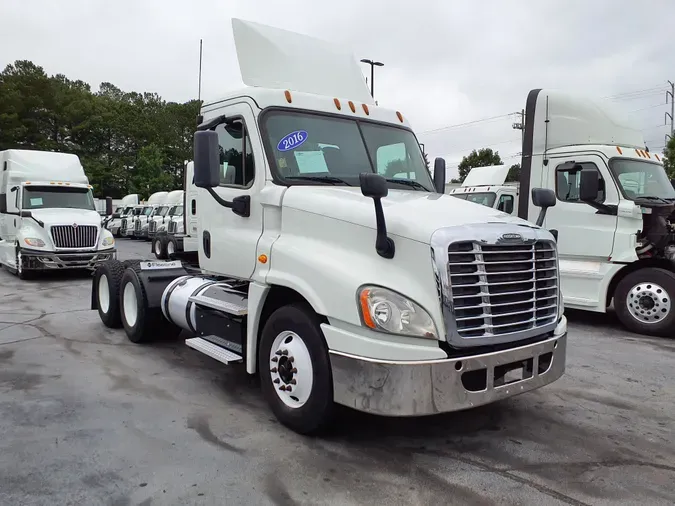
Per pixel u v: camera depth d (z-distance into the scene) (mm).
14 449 3793
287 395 4137
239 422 4324
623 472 3594
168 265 6922
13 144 57500
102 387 5160
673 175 27484
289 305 4125
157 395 4965
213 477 3426
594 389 5348
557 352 4043
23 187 13906
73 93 68938
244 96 4746
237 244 4734
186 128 71625
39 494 3201
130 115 66688
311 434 4012
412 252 3480
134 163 62031
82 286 12289
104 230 14281
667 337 7586
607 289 8023
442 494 3256
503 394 3613
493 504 3152
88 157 62344
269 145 4527
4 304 9766
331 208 3945
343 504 3131
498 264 3602
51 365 5871
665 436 4223
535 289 3814
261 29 5148
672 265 7602
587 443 4055
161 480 3381
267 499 3176
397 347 3383
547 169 8641
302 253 3984
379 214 3484
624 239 7754
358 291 3514
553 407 4828
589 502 3193
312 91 5281
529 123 8852
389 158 5109
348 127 4988
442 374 3361
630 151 8344
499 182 15117
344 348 3580
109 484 3328
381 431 4191
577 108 8523
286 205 4270
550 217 8547
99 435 4043
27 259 13000
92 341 6973
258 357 4559
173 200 27078
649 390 5336
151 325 6582
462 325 3430
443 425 4348
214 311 5184
